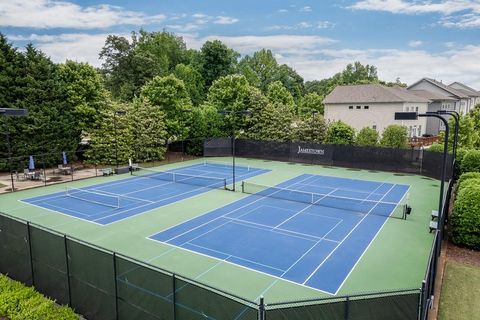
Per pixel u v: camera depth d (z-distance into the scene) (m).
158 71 65.69
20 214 19.05
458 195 15.79
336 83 98.06
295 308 6.58
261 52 102.38
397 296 6.90
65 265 9.53
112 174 30.53
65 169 30.44
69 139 34.25
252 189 24.94
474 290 11.17
